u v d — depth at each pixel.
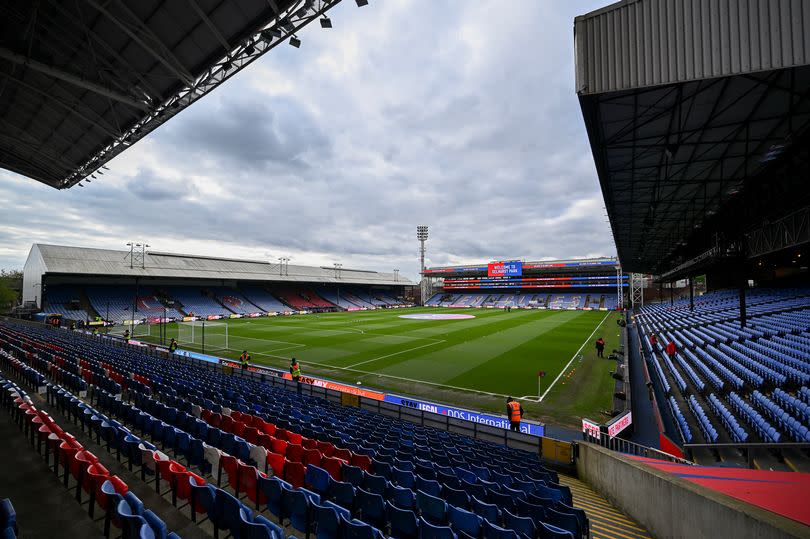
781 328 19.53
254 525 3.77
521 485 6.82
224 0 10.76
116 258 55.50
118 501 4.05
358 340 33.09
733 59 6.57
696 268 29.70
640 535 5.62
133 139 16.94
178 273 58.56
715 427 10.98
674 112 9.73
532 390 17.58
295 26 11.22
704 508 4.18
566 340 32.31
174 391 12.38
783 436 9.09
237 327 44.09
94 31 12.05
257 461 6.81
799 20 6.18
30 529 4.82
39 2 10.65
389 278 109.62
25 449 7.38
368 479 5.98
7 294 53.41
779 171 13.98
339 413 12.62
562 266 83.06
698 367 16.98
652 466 6.16
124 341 29.78
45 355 17.53
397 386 18.38
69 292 51.59
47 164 21.00
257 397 13.25
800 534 2.94
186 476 5.12
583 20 7.69
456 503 5.68
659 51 7.07
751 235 18.06
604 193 15.51
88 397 12.34
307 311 72.12
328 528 4.38
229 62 12.60
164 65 12.37
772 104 9.38
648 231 26.14
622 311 61.19
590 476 8.76
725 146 11.82
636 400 15.98
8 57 10.74
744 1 6.52
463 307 86.12
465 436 11.61
